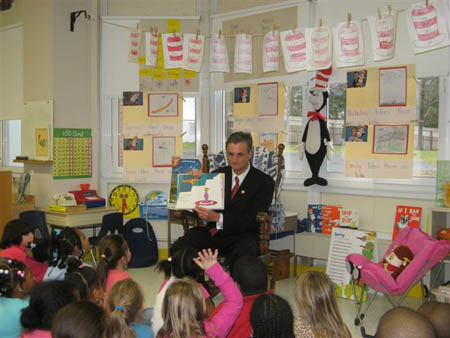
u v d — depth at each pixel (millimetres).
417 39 3676
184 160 4379
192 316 1846
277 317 1694
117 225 4715
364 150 4469
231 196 3707
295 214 4559
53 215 4895
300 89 4980
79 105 5543
